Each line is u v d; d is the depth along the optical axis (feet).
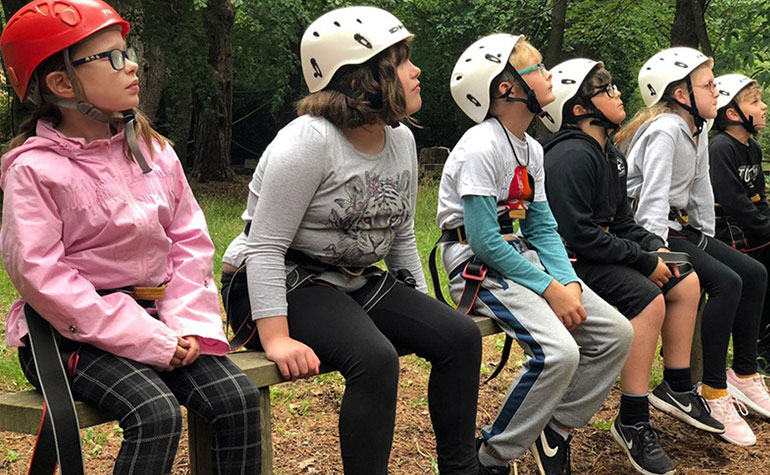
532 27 50.29
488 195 9.73
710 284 12.63
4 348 15.38
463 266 10.31
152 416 6.46
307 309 8.25
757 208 15.05
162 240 7.26
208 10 50.80
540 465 10.25
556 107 11.47
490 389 14.10
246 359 7.97
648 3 47.75
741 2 31.91
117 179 7.09
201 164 58.08
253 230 8.18
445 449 8.71
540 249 10.45
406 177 8.91
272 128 76.48
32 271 6.53
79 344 6.91
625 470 11.53
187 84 45.50
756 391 13.53
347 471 7.82
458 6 65.98
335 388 13.67
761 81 28.40
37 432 6.75
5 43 7.06
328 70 8.34
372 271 9.09
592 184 11.07
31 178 6.67
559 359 9.36
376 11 8.50
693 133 13.01
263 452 7.89
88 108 7.05
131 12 41.37
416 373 14.60
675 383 12.08
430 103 75.87
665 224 12.22
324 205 8.34
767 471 11.61
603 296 11.19
